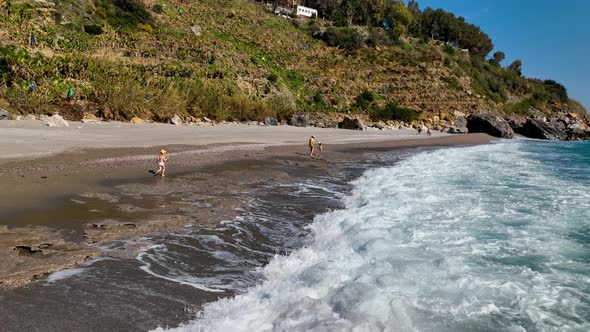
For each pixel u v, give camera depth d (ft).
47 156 50.67
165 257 23.02
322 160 69.77
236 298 18.37
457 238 27.89
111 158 53.26
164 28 198.39
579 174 60.18
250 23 269.85
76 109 93.91
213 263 22.81
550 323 16.83
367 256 24.07
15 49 110.63
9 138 60.64
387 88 238.89
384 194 41.98
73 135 71.61
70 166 45.93
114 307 16.89
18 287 17.95
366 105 203.10
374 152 87.76
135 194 36.47
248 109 139.23
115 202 33.22
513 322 16.80
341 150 88.53
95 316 16.02
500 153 93.56
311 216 33.83
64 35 139.44
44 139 63.46
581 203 38.93
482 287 20.15
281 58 225.35
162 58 154.81
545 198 41.19
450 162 72.43
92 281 19.20
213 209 33.68
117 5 191.21
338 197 41.24
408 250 25.22
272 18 296.92
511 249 25.91
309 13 347.77
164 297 18.20
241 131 109.60
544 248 26.23
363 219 32.14
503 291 19.76
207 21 239.50
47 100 91.04
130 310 16.74
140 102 104.73
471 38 416.67
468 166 66.80
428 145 111.34
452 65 307.99
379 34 317.01
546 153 98.17
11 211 28.63
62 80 104.99
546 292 19.83
